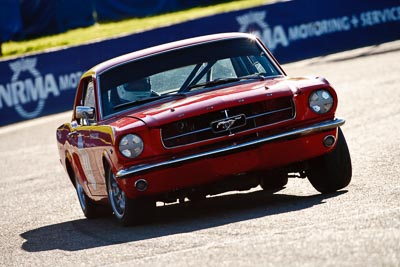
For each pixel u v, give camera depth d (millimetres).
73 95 90250
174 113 29922
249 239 24469
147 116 30406
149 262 23906
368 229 23188
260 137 29984
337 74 77438
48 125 80250
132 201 30625
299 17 97500
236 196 35875
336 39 98062
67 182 49656
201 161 29484
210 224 28750
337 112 58312
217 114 29828
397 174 33750
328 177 31578
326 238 22812
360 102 60312
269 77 33469
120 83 33750
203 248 24406
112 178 32062
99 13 129500
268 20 96812
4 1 120188
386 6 98438
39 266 27250
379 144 43438
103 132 31234
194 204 35375
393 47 91438
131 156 29703
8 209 43688
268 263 21094
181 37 94062
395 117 51875
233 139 29828
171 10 131625
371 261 19781
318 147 30422
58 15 123188
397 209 25578
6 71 87562
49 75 89312
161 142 29656
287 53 97250
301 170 32062
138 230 30406
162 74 33562
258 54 34406
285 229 25125
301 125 30422
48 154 62719
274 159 29953
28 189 49250
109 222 35250
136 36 92500
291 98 30406
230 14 95750
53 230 35469
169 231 28859
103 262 25422
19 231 36656
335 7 98000
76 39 115875
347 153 31578
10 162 61594
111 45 91688
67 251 29156
